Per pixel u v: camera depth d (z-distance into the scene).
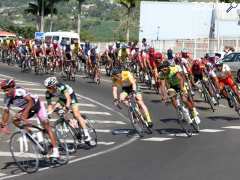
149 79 26.25
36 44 33.31
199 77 20.53
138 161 12.09
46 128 11.86
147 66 26.31
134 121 15.56
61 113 12.84
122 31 83.06
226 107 21.38
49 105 13.00
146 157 12.52
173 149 13.44
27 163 11.53
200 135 15.46
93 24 122.00
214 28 58.97
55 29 105.62
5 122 11.74
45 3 80.31
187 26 61.66
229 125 17.25
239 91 18.27
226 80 17.89
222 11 58.31
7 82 11.39
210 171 10.90
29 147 11.57
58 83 12.97
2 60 41.75
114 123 18.30
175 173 10.79
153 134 15.80
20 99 11.54
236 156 12.41
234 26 58.22
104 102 22.88
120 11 112.69
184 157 12.40
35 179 10.78
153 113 19.77
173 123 17.72
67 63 29.72
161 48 53.25
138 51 29.33
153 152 13.10
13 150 11.62
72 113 13.62
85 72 32.03
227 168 11.16
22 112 11.57
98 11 140.25
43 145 11.80
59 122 12.76
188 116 15.48
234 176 10.44
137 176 10.62
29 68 34.25
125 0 71.44
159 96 24.28
